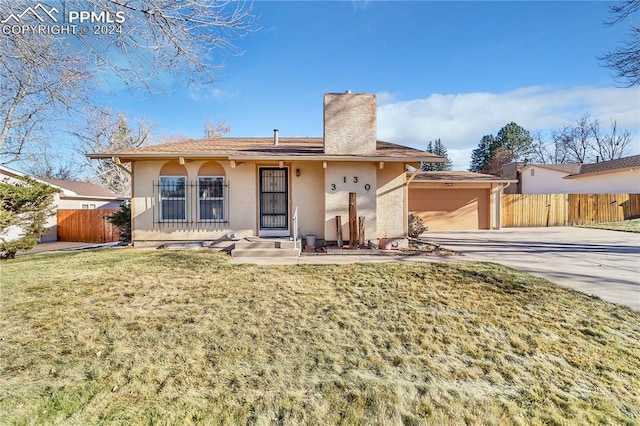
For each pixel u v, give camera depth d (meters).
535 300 4.45
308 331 3.52
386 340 3.32
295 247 8.15
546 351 3.10
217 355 3.02
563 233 13.87
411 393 2.47
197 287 5.09
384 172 9.60
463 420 2.21
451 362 2.92
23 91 5.96
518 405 2.35
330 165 9.14
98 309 4.15
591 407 2.33
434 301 4.42
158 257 7.58
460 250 8.99
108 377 2.66
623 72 7.15
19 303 4.37
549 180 24.86
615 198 17.84
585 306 4.22
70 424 2.14
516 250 8.98
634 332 3.49
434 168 51.25
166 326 3.63
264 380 2.63
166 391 2.49
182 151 9.05
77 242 16.03
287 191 9.72
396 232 9.57
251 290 4.93
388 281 5.38
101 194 21.08
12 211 8.41
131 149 9.41
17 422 2.15
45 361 2.90
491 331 3.51
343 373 2.74
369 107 9.34
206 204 9.41
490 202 16.02
